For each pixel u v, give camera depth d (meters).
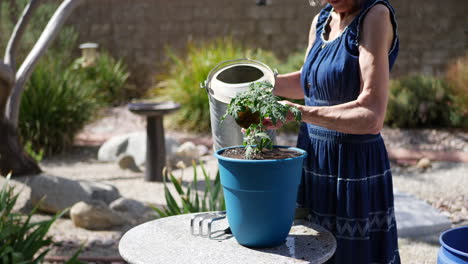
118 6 11.96
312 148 2.06
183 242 1.81
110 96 11.18
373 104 1.78
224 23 11.59
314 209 2.07
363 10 1.87
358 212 1.97
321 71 1.97
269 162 1.63
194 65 8.90
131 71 12.04
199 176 6.32
